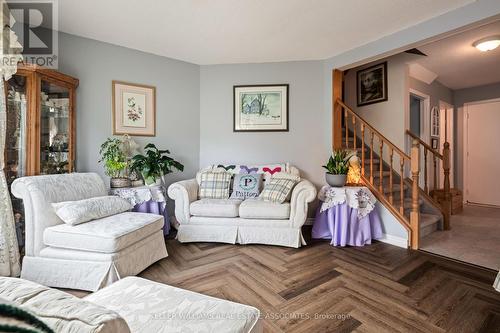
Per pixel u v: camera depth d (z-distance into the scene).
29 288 0.60
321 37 2.87
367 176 3.32
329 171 2.96
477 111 5.31
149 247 2.19
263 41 2.99
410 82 4.22
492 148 5.18
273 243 2.71
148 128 3.37
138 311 0.94
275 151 3.67
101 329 0.47
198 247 2.72
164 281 1.98
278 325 1.46
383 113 4.16
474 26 2.25
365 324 1.47
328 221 2.91
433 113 4.78
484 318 1.53
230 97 3.72
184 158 3.66
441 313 1.58
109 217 2.21
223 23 2.58
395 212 2.87
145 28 2.70
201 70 3.76
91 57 2.95
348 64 3.27
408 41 2.62
